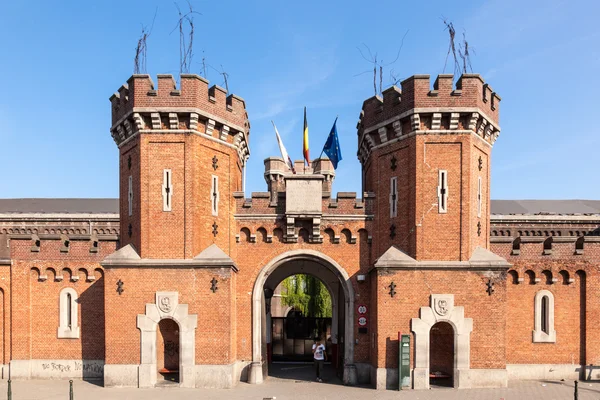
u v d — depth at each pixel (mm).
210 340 21469
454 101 21531
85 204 46344
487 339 21141
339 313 26172
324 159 36406
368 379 22844
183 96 21859
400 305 21328
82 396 19797
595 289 23391
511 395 19703
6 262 24328
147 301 21516
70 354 24219
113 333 21438
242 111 24688
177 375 22891
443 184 21688
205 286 21578
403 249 22156
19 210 44906
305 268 28406
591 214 41031
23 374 23969
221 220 23156
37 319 24328
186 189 21797
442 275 21359
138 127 21906
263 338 24172
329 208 23766
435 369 22891
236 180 25109
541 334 23219
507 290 23438
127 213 23094
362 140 25609
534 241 23594
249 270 23812
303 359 31188
